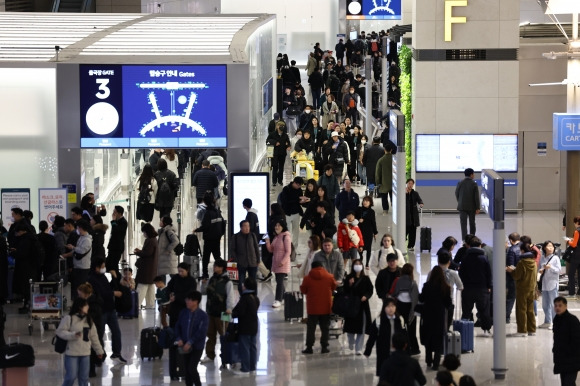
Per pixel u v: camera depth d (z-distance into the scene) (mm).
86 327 37281
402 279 40844
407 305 40656
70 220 49750
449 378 28859
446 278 42656
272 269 49281
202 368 41062
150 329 41906
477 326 46281
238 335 40344
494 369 39969
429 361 40844
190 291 38469
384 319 39406
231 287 41062
